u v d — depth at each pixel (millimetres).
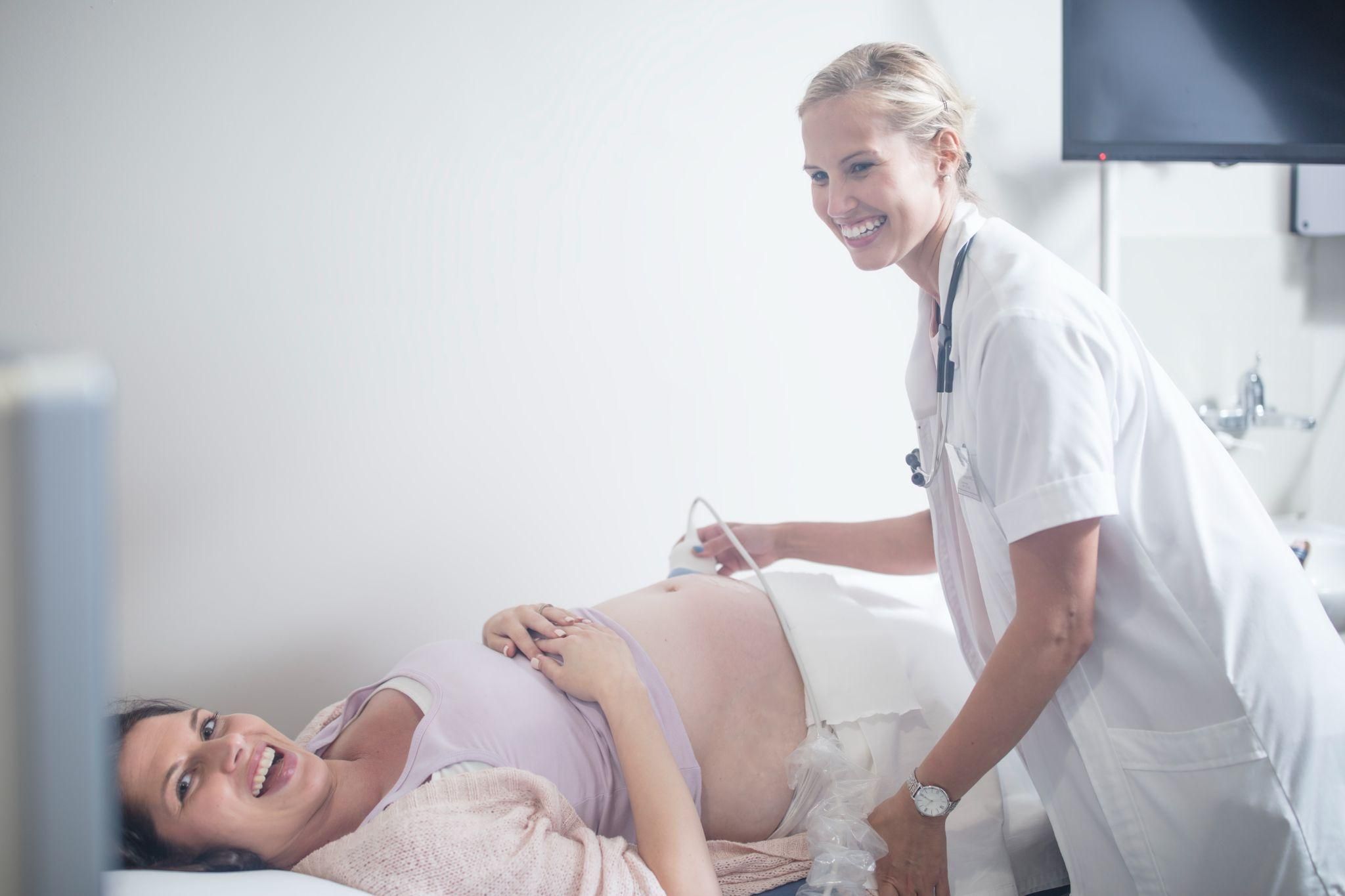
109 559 407
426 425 1608
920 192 1113
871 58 1117
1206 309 2203
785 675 1297
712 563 1576
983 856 1205
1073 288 1017
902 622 1503
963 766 1042
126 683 1438
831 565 1690
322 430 1542
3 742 383
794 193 1840
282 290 1506
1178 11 1911
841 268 1884
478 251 1626
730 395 1823
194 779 1036
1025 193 2035
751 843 1172
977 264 1068
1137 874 1080
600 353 1722
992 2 1966
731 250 1803
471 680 1158
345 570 1565
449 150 1596
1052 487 945
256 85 1474
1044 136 2035
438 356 1609
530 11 1632
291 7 1486
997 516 1003
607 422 1734
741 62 1783
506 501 1671
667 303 1764
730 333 1813
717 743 1229
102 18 1386
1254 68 1954
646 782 1051
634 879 965
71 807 403
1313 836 1022
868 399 1929
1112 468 969
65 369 391
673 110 1742
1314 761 1026
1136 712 1062
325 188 1523
